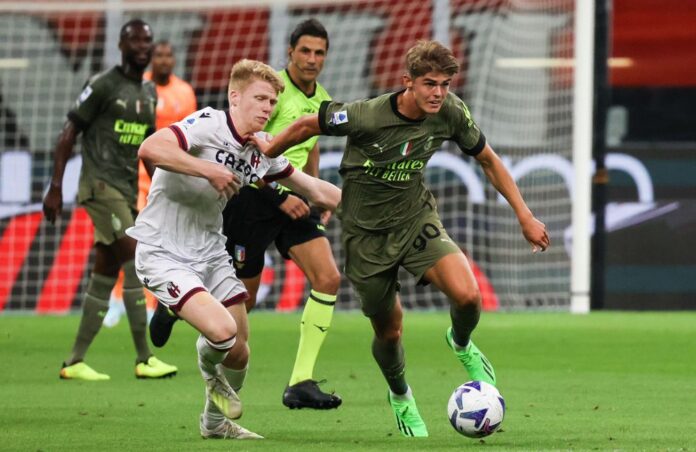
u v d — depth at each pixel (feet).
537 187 179.01
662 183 174.50
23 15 186.09
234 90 65.62
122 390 92.43
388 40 189.57
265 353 122.52
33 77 184.34
